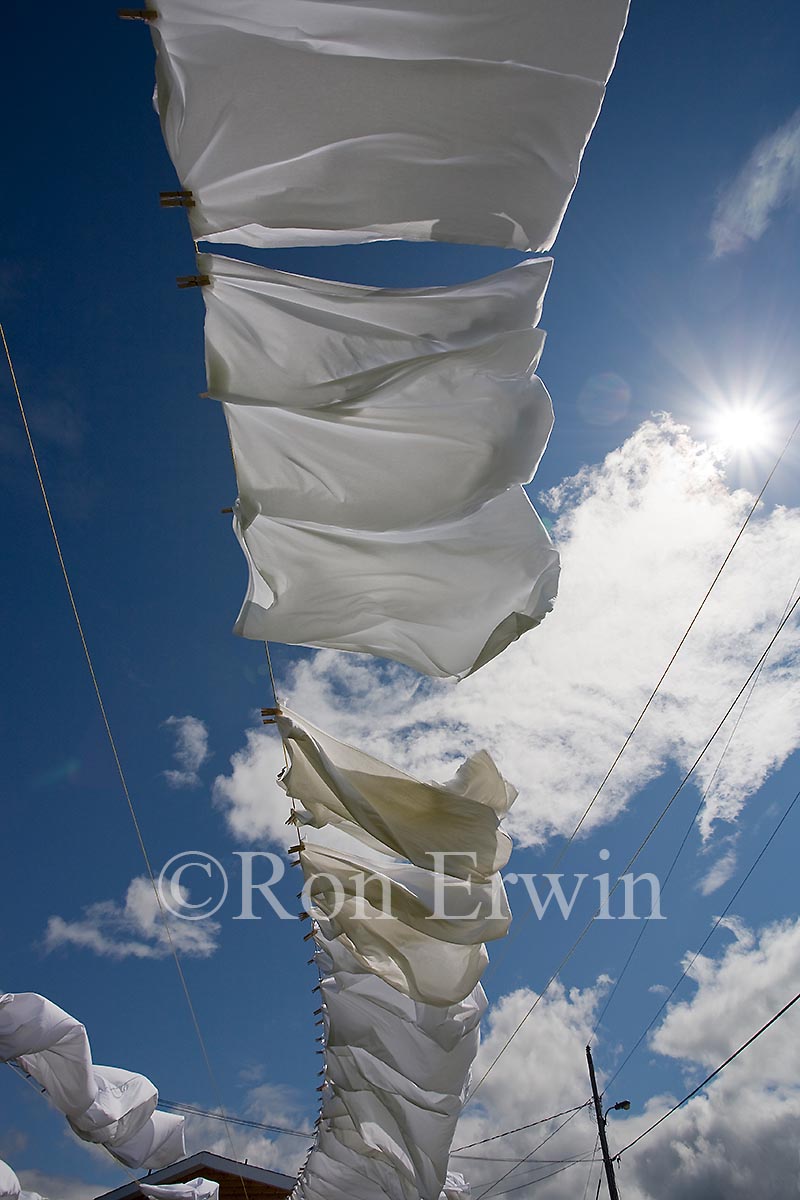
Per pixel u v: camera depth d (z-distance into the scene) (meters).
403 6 2.08
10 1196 5.59
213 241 2.30
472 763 3.73
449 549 2.75
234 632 2.78
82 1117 5.62
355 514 2.58
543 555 2.76
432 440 2.52
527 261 2.58
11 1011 5.08
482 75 2.15
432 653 2.83
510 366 2.48
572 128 2.21
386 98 2.15
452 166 2.22
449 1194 7.45
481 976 4.07
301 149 2.16
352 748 3.47
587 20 2.13
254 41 2.09
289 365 2.43
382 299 2.48
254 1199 11.68
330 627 2.81
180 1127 6.52
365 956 4.21
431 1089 4.75
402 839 3.20
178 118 2.10
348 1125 6.37
